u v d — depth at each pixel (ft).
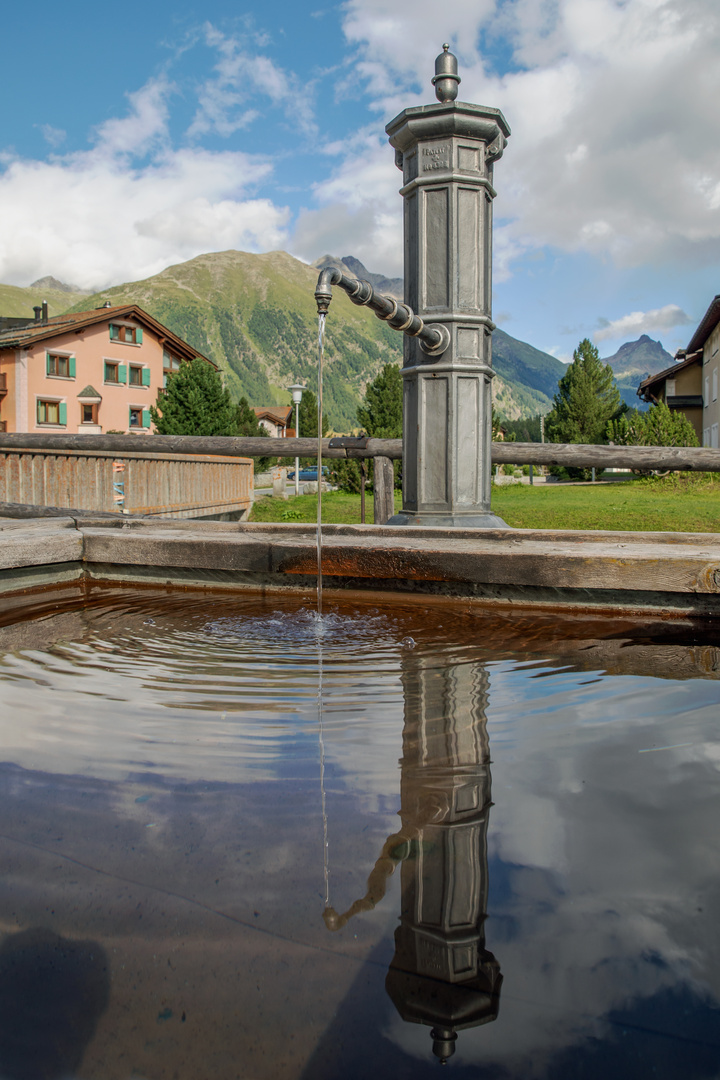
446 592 8.82
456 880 2.64
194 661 6.15
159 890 2.60
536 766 3.79
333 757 3.94
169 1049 1.88
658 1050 1.83
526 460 16.05
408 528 10.25
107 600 9.12
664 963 2.17
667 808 3.25
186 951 2.27
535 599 8.39
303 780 3.61
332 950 2.26
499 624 7.67
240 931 2.35
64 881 2.67
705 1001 2.02
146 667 5.95
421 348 12.17
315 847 2.91
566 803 3.33
